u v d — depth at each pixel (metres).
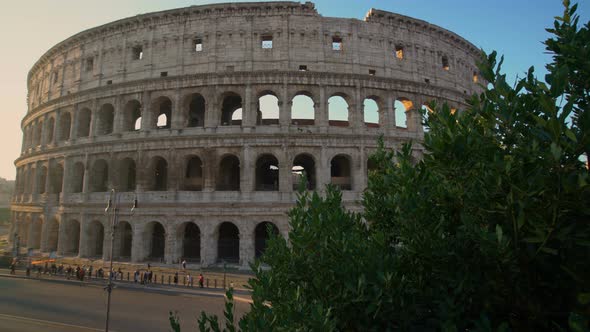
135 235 59.34
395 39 66.94
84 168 67.75
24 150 87.88
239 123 72.56
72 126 70.12
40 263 60.06
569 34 9.45
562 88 7.63
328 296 9.92
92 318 35.78
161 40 65.19
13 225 84.25
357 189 58.53
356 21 65.00
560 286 8.41
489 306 8.90
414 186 10.64
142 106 63.34
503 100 9.18
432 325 9.70
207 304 42.06
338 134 59.00
